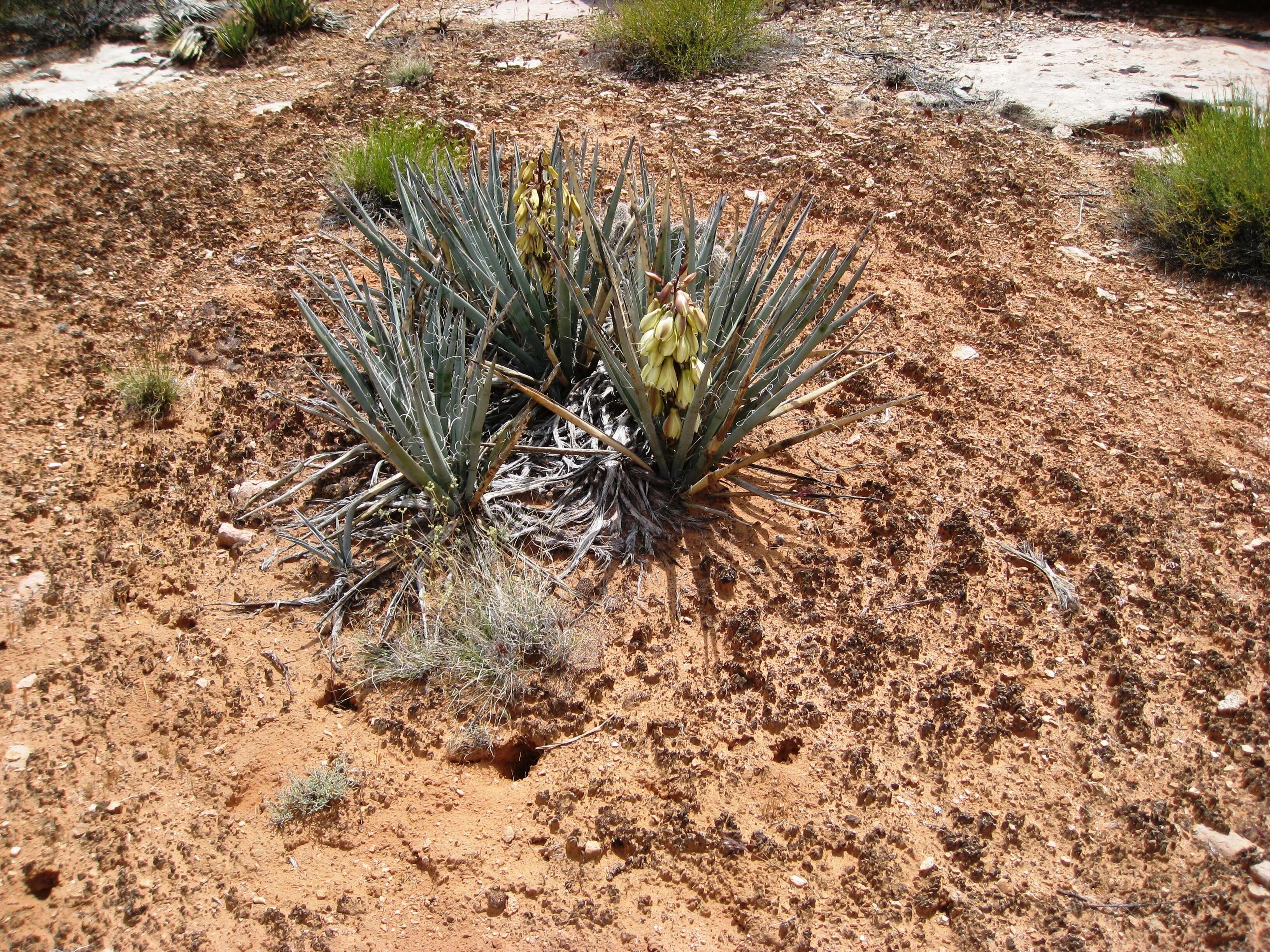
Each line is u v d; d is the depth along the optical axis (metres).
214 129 3.48
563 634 1.83
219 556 2.00
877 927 1.53
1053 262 2.79
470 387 1.91
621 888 1.58
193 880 1.59
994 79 3.66
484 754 1.72
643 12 3.88
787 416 2.29
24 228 2.95
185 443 2.23
